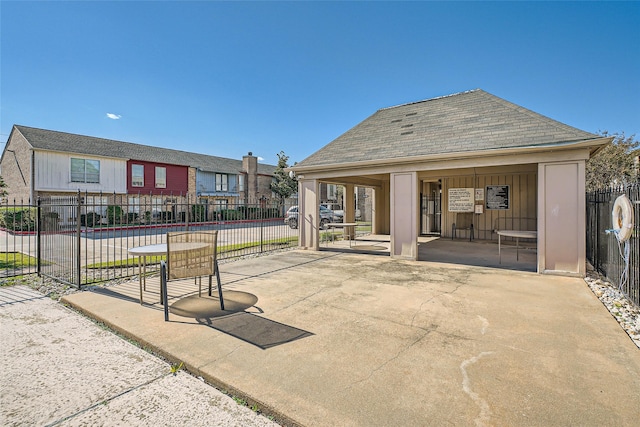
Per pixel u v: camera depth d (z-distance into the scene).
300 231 10.10
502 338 3.27
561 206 6.09
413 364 2.73
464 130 8.15
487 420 1.99
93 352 3.08
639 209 4.29
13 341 3.32
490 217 12.17
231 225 19.31
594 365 2.70
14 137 20.66
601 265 6.21
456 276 6.14
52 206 6.00
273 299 4.65
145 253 4.18
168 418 2.09
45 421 2.06
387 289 5.20
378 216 15.20
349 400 2.21
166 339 3.24
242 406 2.24
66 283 5.61
